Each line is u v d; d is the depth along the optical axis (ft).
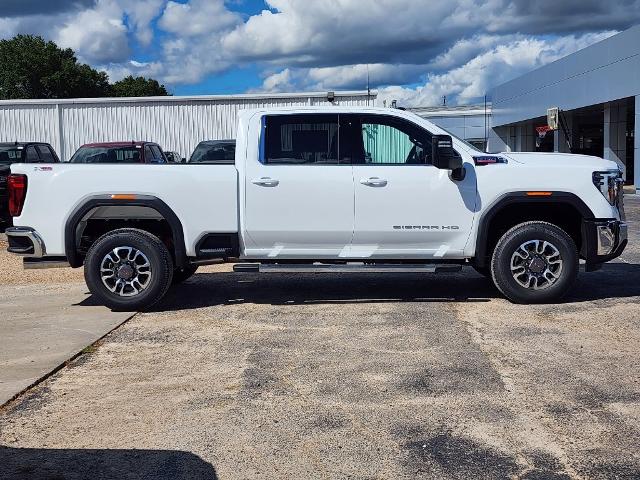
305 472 12.42
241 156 24.61
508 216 25.81
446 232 24.52
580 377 17.06
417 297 26.68
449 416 14.82
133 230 24.76
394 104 32.73
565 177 24.23
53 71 242.37
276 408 15.49
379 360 18.79
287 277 31.94
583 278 30.04
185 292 28.76
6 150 56.49
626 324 21.86
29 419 15.10
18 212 24.50
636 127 83.76
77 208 24.31
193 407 15.64
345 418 14.84
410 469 12.45
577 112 107.45
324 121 24.68
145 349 20.35
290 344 20.53
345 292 28.02
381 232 24.50
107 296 24.59
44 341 21.18
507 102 134.10
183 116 83.61
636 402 15.35
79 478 12.33
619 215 24.94
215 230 24.53
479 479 12.01
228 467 12.68
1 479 12.29
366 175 24.31
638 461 12.55
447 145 23.31
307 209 24.39
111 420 14.97
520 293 24.54
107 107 84.07
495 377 17.20
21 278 33.99
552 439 13.56
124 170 24.35
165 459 13.04
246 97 82.43
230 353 19.74
